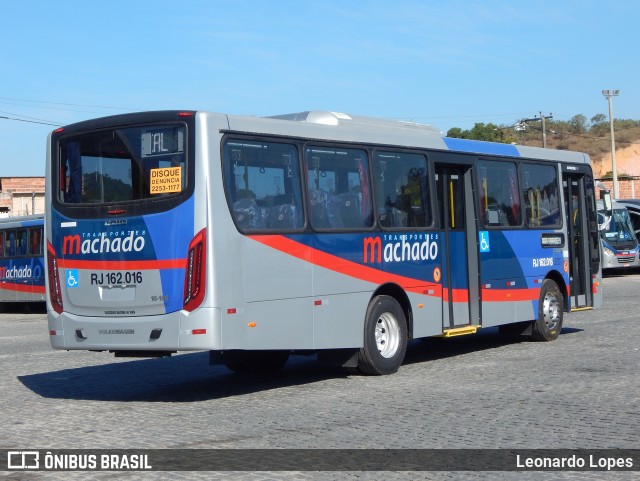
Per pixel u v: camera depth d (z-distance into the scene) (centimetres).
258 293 1110
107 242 1123
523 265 1605
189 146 1074
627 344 1560
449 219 1459
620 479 727
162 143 1095
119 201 1118
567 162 1767
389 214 1330
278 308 1136
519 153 1631
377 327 1291
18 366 1538
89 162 1152
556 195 1730
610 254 3841
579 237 1803
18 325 2789
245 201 1105
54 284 1173
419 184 1398
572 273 1762
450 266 1445
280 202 1155
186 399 1146
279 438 889
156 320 1078
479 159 1526
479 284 1492
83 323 1136
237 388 1232
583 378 1212
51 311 1177
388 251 1316
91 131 1151
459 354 1523
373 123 1361
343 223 1247
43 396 1199
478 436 880
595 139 12519
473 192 1501
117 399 1162
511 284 1569
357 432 909
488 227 1525
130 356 1154
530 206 1650
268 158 1146
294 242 1164
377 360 1283
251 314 1099
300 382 1267
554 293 1678
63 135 1177
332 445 852
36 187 6431
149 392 1217
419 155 1401
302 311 1170
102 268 1125
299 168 1189
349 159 1273
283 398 1129
